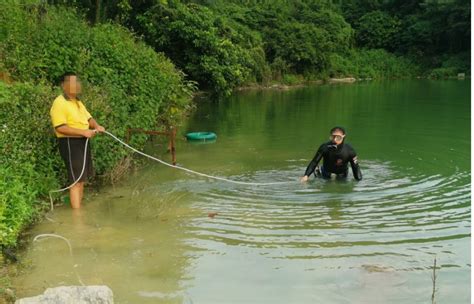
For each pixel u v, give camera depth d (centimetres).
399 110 1669
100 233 547
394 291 415
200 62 1822
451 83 3209
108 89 812
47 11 1018
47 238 534
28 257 488
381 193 684
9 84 712
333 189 706
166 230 556
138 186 724
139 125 872
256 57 2853
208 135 1099
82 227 564
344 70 3841
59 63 818
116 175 745
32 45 838
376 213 604
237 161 893
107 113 750
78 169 620
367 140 1102
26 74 786
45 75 809
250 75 2811
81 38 895
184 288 425
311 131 1234
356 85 3162
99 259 483
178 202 652
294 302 400
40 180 627
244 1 3575
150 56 1066
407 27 4438
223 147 1022
